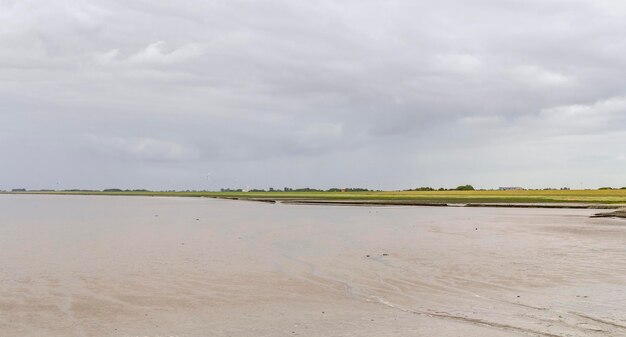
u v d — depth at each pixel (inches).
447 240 1192.8
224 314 521.7
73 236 1347.2
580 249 995.9
